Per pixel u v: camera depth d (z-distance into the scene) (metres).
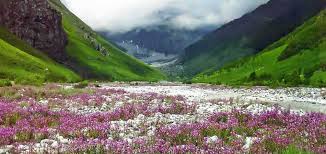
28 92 44.59
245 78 145.25
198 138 17.41
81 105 33.91
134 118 26.41
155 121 24.14
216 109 30.83
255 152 14.05
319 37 149.88
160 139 16.83
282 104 39.91
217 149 14.63
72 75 199.25
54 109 30.73
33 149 15.96
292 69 128.75
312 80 108.56
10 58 143.62
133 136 19.17
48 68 168.00
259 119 23.25
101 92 50.22
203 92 72.38
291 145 14.55
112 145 15.66
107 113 27.23
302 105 39.66
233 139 17.38
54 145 17.06
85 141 17.00
